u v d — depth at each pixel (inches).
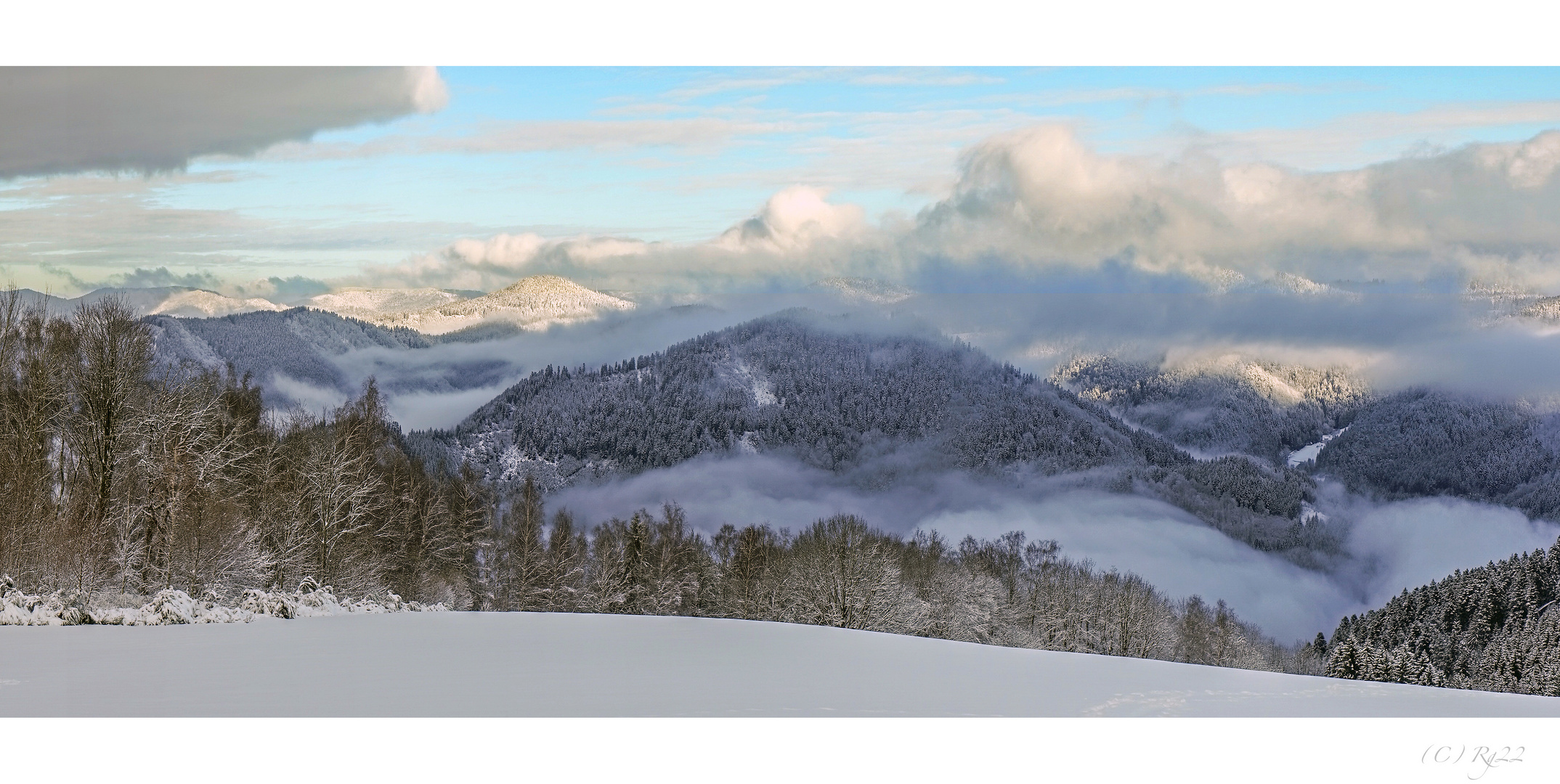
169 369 1720.0
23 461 1369.3
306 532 1806.1
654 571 3250.5
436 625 901.8
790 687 514.0
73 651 654.5
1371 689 570.3
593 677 543.5
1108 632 3767.2
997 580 3769.7
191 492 1441.9
